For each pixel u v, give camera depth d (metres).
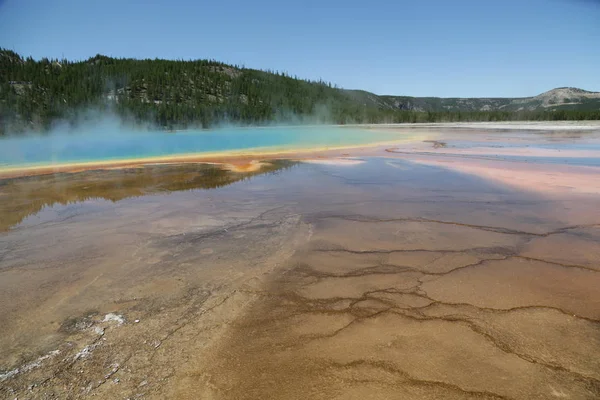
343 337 2.75
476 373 2.33
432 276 3.77
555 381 2.25
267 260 4.26
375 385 2.25
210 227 5.52
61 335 2.84
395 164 11.26
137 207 6.77
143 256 4.43
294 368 2.42
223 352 2.60
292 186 8.44
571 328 2.80
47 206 6.95
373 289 3.52
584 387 2.19
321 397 2.17
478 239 4.80
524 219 5.56
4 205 7.05
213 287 3.61
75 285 3.69
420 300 3.28
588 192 6.99
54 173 10.82
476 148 14.98
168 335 2.81
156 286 3.64
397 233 5.10
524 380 2.26
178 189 8.34
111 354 2.60
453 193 7.30
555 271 3.82
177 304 3.29
